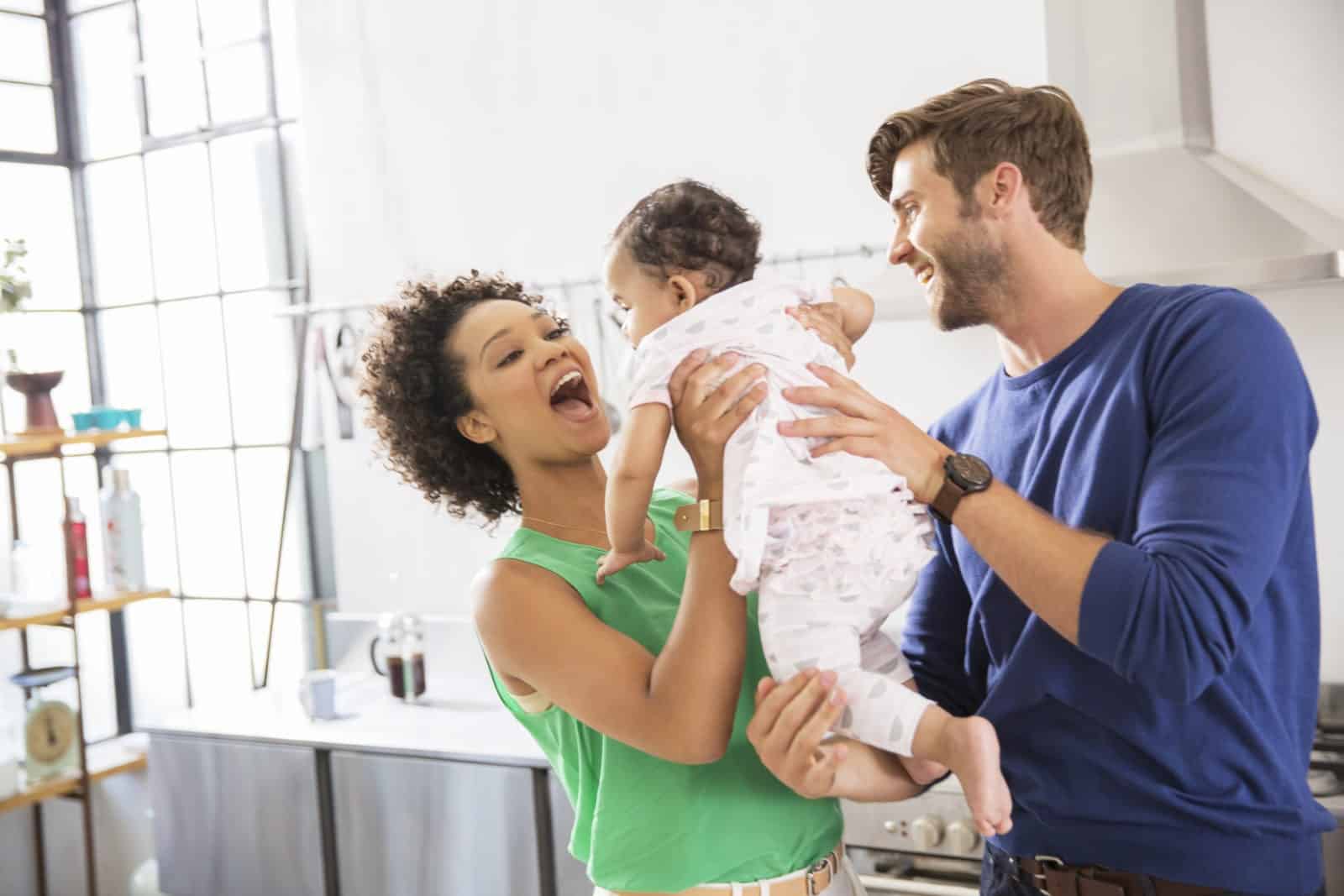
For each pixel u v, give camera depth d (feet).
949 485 3.83
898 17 8.57
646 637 4.24
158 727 9.43
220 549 11.77
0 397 11.59
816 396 3.94
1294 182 7.86
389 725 8.98
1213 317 3.84
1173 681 3.57
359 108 10.62
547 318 4.65
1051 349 4.31
